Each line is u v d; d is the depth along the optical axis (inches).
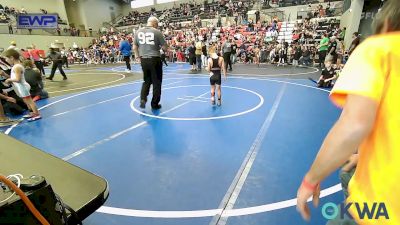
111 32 1143.0
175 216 91.4
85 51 897.5
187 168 124.8
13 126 194.1
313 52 594.9
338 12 710.5
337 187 104.5
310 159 130.6
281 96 271.7
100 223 88.9
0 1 902.4
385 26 30.8
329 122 186.2
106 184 68.2
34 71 273.3
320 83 316.8
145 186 110.5
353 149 29.1
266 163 127.3
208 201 99.1
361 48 31.5
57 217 47.0
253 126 181.2
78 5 1168.2
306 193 35.7
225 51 491.5
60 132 179.6
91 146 154.3
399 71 28.4
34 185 42.9
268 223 86.7
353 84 28.9
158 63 221.5
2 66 245.3
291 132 167.9
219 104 244.1
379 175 32.2
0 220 39.4
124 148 150.3
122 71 559.2
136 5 1332.4
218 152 141.0
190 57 543.8
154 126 186.9
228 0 1041.5
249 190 105.3
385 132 30.3
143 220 90.0
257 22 821.9
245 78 403.2
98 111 231.3
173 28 988.6
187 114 215.2
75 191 64.5
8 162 77.5
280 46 610.5
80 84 385.1
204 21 956.0
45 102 269.1
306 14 778.2
